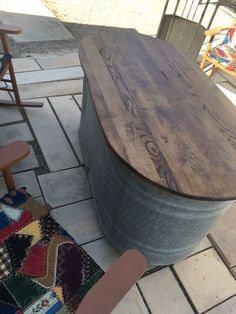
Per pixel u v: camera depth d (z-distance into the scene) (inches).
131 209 51.4
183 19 125.2
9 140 83.7
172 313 57.7
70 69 115.3
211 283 63.0
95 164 65.5
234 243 69.9
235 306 60.4
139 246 57.1
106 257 63.9
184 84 62.3
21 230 46.1
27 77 106.9
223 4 208.4
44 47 127.0
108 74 59.6
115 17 168.6
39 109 95.0
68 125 91.7
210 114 55.7
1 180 73.3
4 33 75.3
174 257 58.6
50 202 71.2
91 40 69.2
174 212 46.9
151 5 193.9
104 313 30.4
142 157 44.1
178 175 42.5
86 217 69.8
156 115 52.3
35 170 77.6
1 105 92.7
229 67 108.1
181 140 48.5
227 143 50.1
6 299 38.7
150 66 65.4
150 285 60.8
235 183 43.3
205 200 41.0
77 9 166.4
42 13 152.3
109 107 51.6
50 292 39.9
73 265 43.1
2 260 42.5
